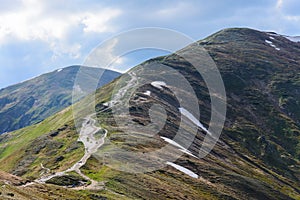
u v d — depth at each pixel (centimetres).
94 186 7112
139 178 8062
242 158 16512
